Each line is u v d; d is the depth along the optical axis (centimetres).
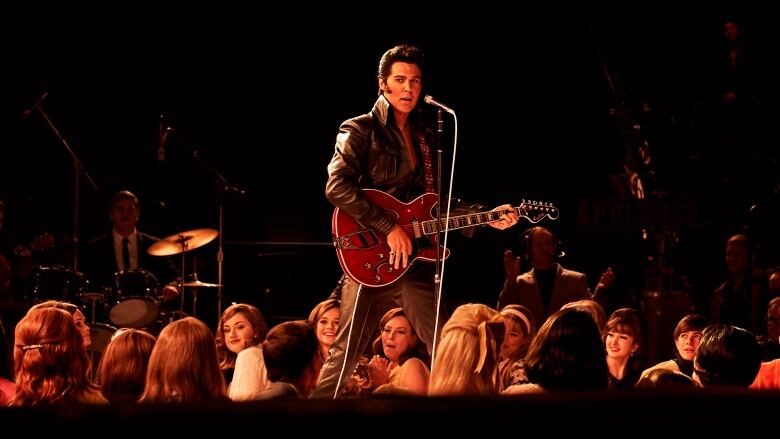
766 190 1323
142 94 1586
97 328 1102
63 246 1440
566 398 163
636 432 161
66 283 1237
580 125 1583
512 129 1595
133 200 1412
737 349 537
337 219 628
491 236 1456
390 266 627
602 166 1568
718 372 539
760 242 1245
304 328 559
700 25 1570
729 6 1556
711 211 1316
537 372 464
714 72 1491
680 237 1290
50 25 1524
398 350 705
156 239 1437
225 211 1600
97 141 1576
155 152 1596
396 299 646
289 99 1619
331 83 1616
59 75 1541
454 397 164
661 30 1579
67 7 1528
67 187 1561
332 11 1599
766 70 1481
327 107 1620
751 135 1381
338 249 626
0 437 149
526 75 1595
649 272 1301
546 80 1593
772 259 1238
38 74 1531
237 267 1495
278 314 1459
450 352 479
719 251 1284
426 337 644
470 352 476
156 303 1226
